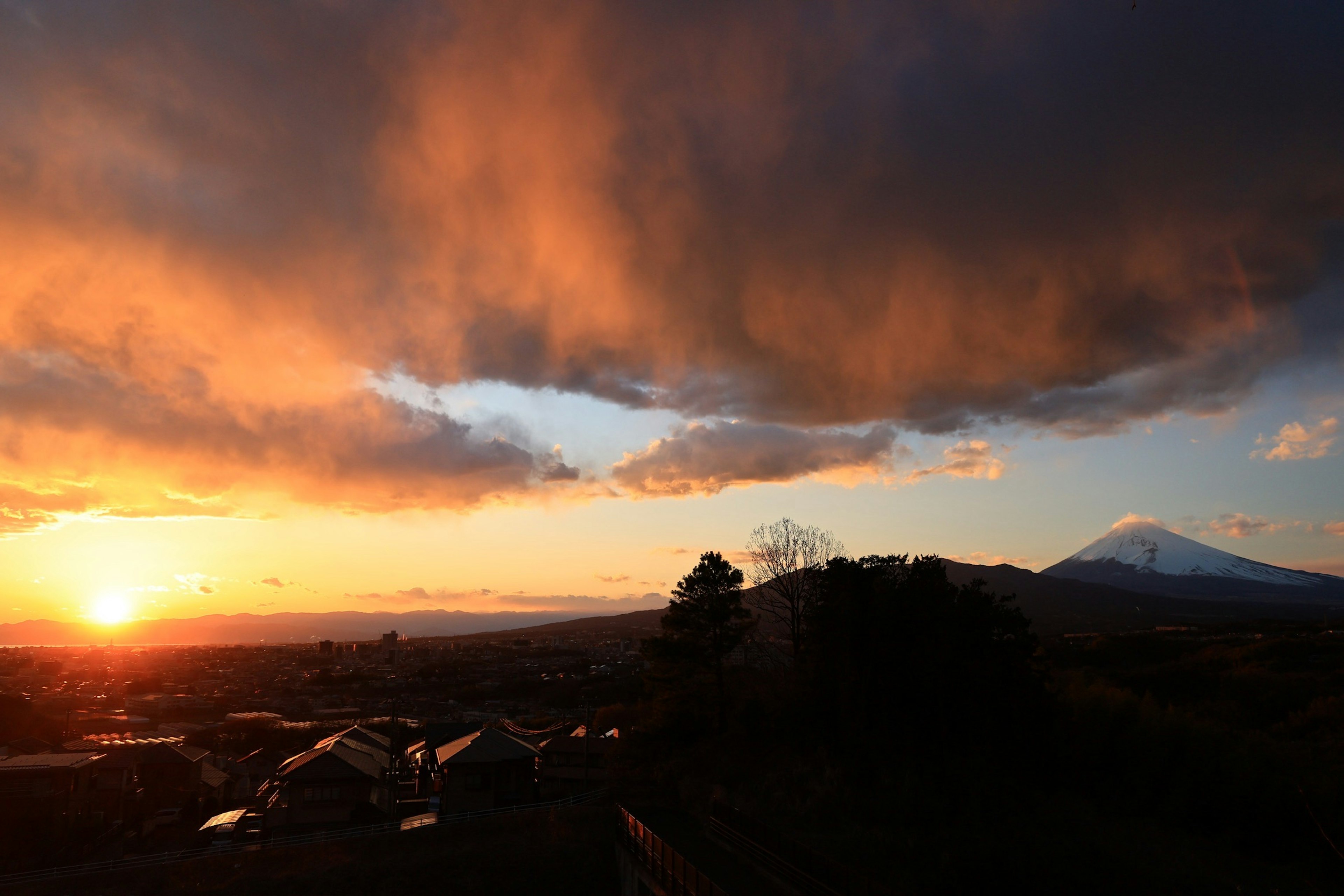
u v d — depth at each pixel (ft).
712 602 153.07
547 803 153.99
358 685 574.97
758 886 85.40
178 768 194.80
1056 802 96.02
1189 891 70.13
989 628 113.50
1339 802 78.18
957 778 100.27
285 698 499.51
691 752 146.30
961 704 109.40
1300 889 69.05
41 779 146.61
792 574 163.22
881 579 126.93
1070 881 73.20
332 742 195.00
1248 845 80.33
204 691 544.21
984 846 81.05
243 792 228.63
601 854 126.52
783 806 107.24
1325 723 112.06
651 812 128.06
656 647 153.89
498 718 376.68
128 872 119.96
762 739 139.85
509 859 123.95
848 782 110.42
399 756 218.59
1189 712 122.62
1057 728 107.86
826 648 128.98
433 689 550.77
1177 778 93.04
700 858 97.86
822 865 80.79
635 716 233.55
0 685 541.34
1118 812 93.97
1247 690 141.49
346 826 155.63
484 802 159.02
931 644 112.78
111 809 167.02
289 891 115.44
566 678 555.28
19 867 132.87
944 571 128.26
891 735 114.32
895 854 85.81
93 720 350.02
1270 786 82.79
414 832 131.34
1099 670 192.95
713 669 155.22
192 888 116.26
